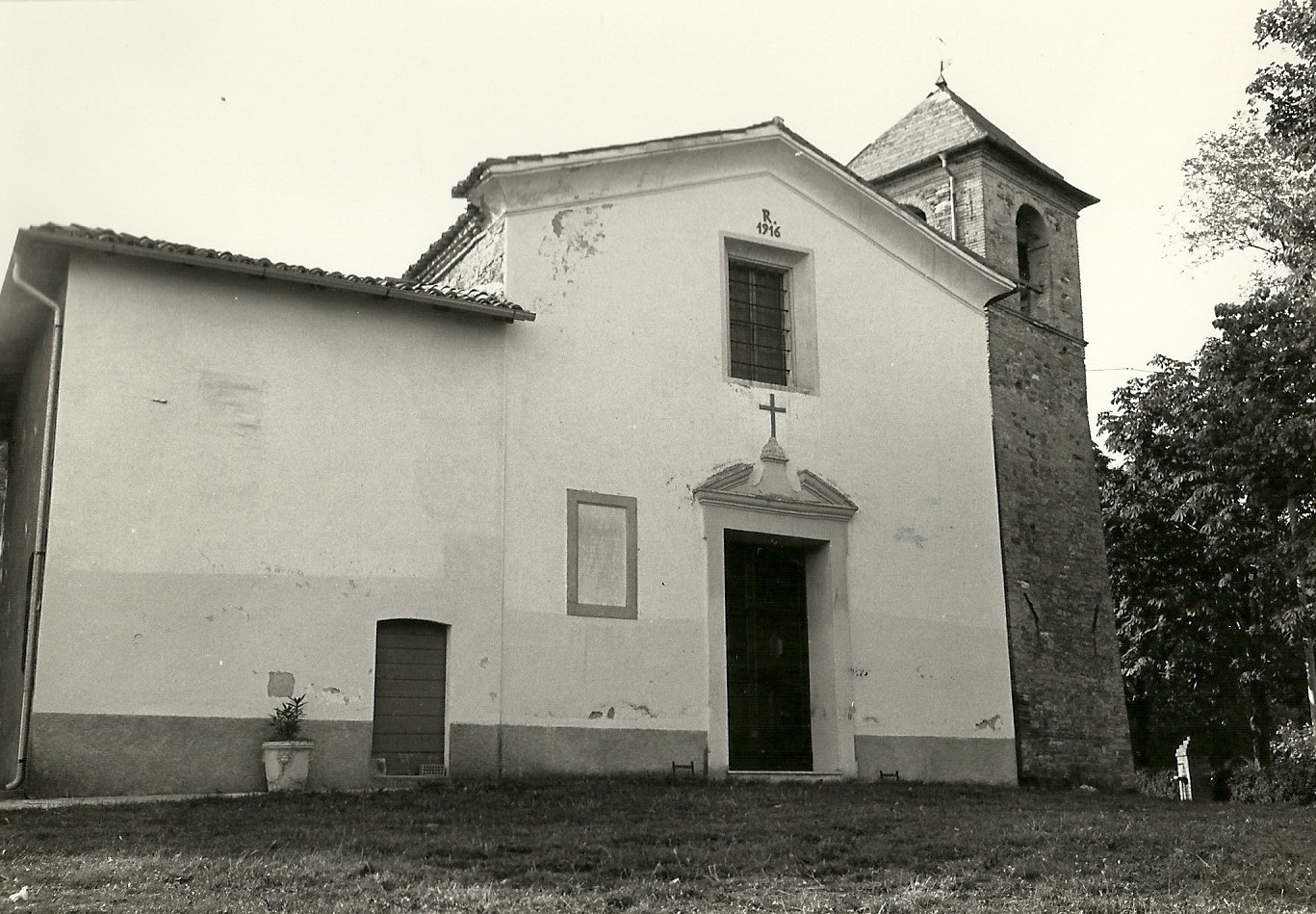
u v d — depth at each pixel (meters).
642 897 9.47
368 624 15.20
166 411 14.60
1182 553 28.55
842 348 19.58
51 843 10.31
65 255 14.48
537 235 17.25
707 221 18.75
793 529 18.44
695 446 17.89
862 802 14.72
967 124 22.81
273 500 14.96
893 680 18.81
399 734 15.28
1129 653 29.62
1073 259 23.70
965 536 20.09
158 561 14.24
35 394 16.39
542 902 9.20
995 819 13.57
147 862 9.67
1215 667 29.39
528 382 16.78
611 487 17.09
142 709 13.88
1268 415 23.52
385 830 11.23
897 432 19.81
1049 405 22.08
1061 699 20.56
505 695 15.83
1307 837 13.14
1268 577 25.36
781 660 18.52
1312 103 20.50
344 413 15.55
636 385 17.61
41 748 13.39
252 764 14.30
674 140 18.27
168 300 14.86
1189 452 25.73
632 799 13.79
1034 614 20.61
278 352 15.34
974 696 19.52
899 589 19.20
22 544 16.19
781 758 18.17
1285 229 22.75
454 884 9.48
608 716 16.44
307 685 14.75
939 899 9.95
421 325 16.23
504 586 16.08
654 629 17.00
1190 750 33.12
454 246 18.47
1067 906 9.97
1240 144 25.53
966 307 21.16
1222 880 11.01
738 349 19.02
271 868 9.62
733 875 10.32
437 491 15.90
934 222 22.70
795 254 19.53
